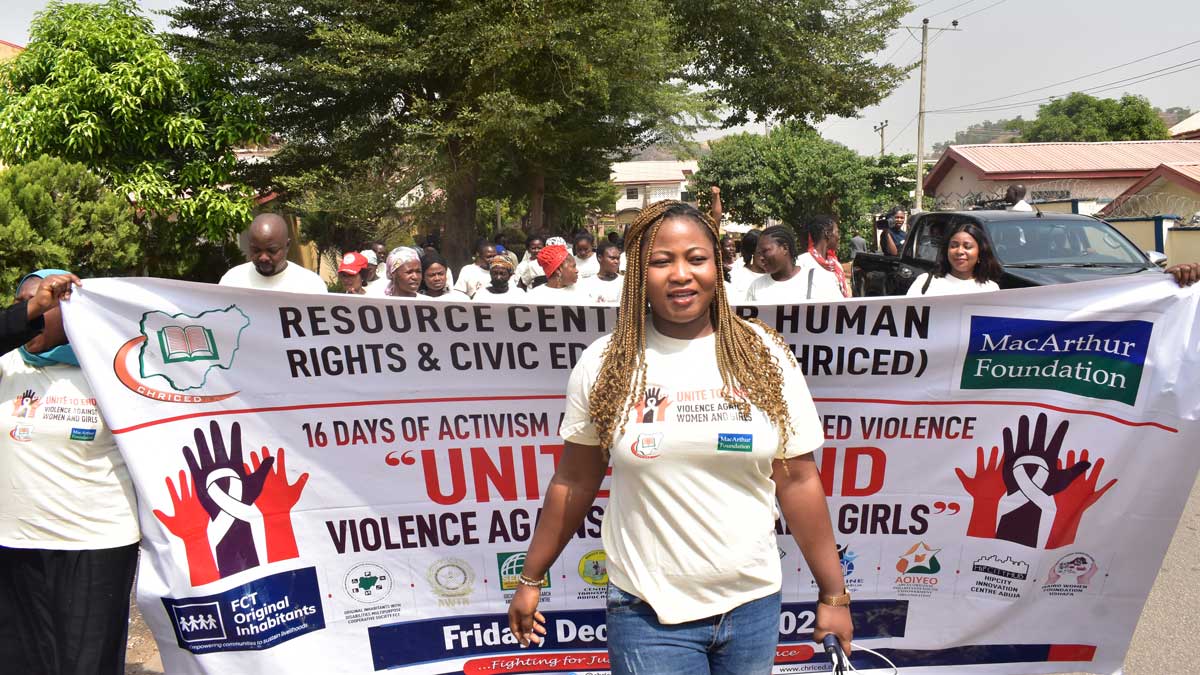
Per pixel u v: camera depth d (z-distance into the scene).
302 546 3.18
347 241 18.02
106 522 3.03
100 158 12.52
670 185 61.00
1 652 3.14
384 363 3.13
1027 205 11.46
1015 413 3.18
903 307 3.11
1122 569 3.21
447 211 17.59
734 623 2.13
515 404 3.16
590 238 10.19
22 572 3.08
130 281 2.96
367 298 3.07
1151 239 17.00
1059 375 3.15
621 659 2.17
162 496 3.03
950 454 3.21
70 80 12.20
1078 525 3.20
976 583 3.27
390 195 16.59
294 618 3.18
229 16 16.33
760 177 35.09
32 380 3.01
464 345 3.12
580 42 14.85
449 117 16.08
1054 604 3.26
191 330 3.03
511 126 14.42
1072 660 3.29
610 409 2.12
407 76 15.62
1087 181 30.56
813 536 2.25
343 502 3.18
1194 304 3.06
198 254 13.73
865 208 35.09
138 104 12.44
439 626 3.27
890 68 21.19
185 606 3.08
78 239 8.57
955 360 3.15
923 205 36.97
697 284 2.09
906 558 3.27
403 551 3.23
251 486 3.12
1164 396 3.10
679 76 20.03
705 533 2.09
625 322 2.17
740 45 21.20
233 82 15.53
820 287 5.70
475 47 14.65
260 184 17.59
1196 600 4.34
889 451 3.22
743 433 2.06
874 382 3.18
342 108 16.86
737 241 10.09
